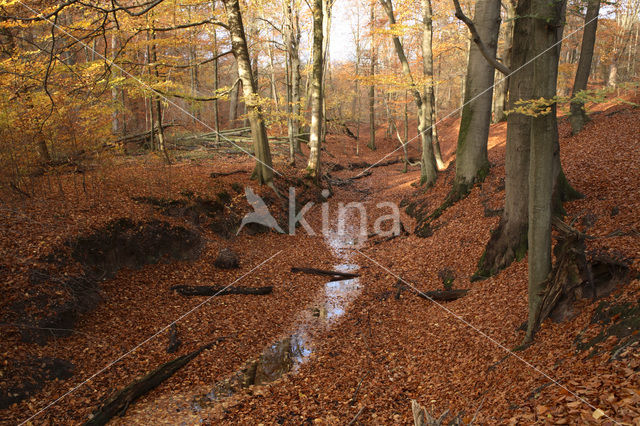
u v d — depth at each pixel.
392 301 10.51
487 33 13.18
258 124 18.12
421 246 13.27
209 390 7.43
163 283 11.03
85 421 6.33
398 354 8.02
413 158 35.41
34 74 10.62
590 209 8.92
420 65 26.47
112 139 13.73
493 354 6.64
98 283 9.81
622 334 4.96
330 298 11.53
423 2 17.97
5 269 8.24
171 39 15.77
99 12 11.77
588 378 4.57
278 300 11.30
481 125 14.02
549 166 5.82
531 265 6.33
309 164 22.45
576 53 35.50
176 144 22.84
